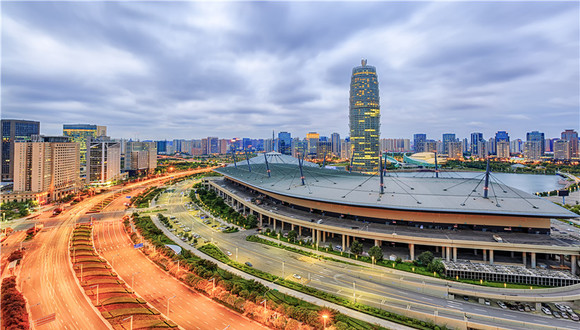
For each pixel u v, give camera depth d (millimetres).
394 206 141375
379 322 87375
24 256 136625
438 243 125438
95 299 100312
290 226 185250
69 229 179875
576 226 157000
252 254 139750
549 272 110438
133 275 118125
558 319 91000
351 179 193375
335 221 157500
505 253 128875
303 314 86875
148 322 86750
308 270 121875
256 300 95688
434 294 103812
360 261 129125
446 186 163250
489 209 132000
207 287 105312
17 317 86062
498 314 92812
